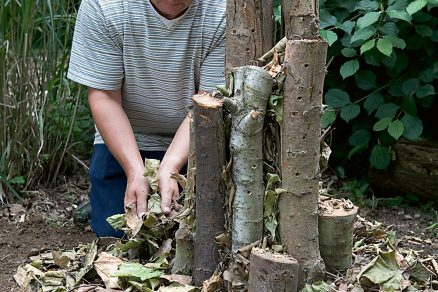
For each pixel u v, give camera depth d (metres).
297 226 1.73
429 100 3.15
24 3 3.06
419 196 3.22
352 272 1.80
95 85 2.31
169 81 2.36
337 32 3.21
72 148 3.40
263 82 1.67
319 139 1.71
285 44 1.72
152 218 1.98
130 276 1.85
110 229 2.58
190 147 1.82
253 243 1.74
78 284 1.93
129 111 2.48
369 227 2.12
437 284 1.88
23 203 3.10
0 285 2.26
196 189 1.79
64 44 3.21
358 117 3.34
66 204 3.14
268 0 1.79
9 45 3.10
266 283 1.66
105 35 2.28
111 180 2.62
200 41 2.30
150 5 2.25
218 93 1.74
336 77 3.34
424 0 2.77
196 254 1.83
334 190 3.35
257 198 1.73
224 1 2.28
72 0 3.31
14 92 3.12
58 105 3.26
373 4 2.99
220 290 1.78
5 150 3.13
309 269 1.75
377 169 3.27
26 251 2.59
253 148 1.70
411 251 2.08
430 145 3.14
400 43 2.88
